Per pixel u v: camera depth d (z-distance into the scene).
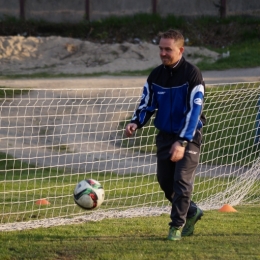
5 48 85.25
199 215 18.55
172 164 17.77
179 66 16.94
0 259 15.92
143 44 85.56
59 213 23.39
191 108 16.59
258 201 27.27
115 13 96.31
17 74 75.31
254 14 94.00
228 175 34.41
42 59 83.62
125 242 17.80
